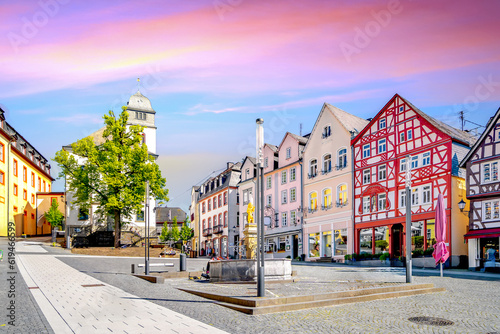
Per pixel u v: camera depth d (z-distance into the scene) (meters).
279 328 8.69
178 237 79.31
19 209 56.53
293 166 47.38
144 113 59.84
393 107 36.16
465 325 9.27
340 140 41.25
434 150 32.38
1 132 48.94
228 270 16.64
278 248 49.00
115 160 39.84
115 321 9.10
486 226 28.28
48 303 11.04
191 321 9.19
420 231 33.00
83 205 42.28
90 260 28.98
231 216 58.41
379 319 9.75
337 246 40.56
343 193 40.59
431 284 15.53
